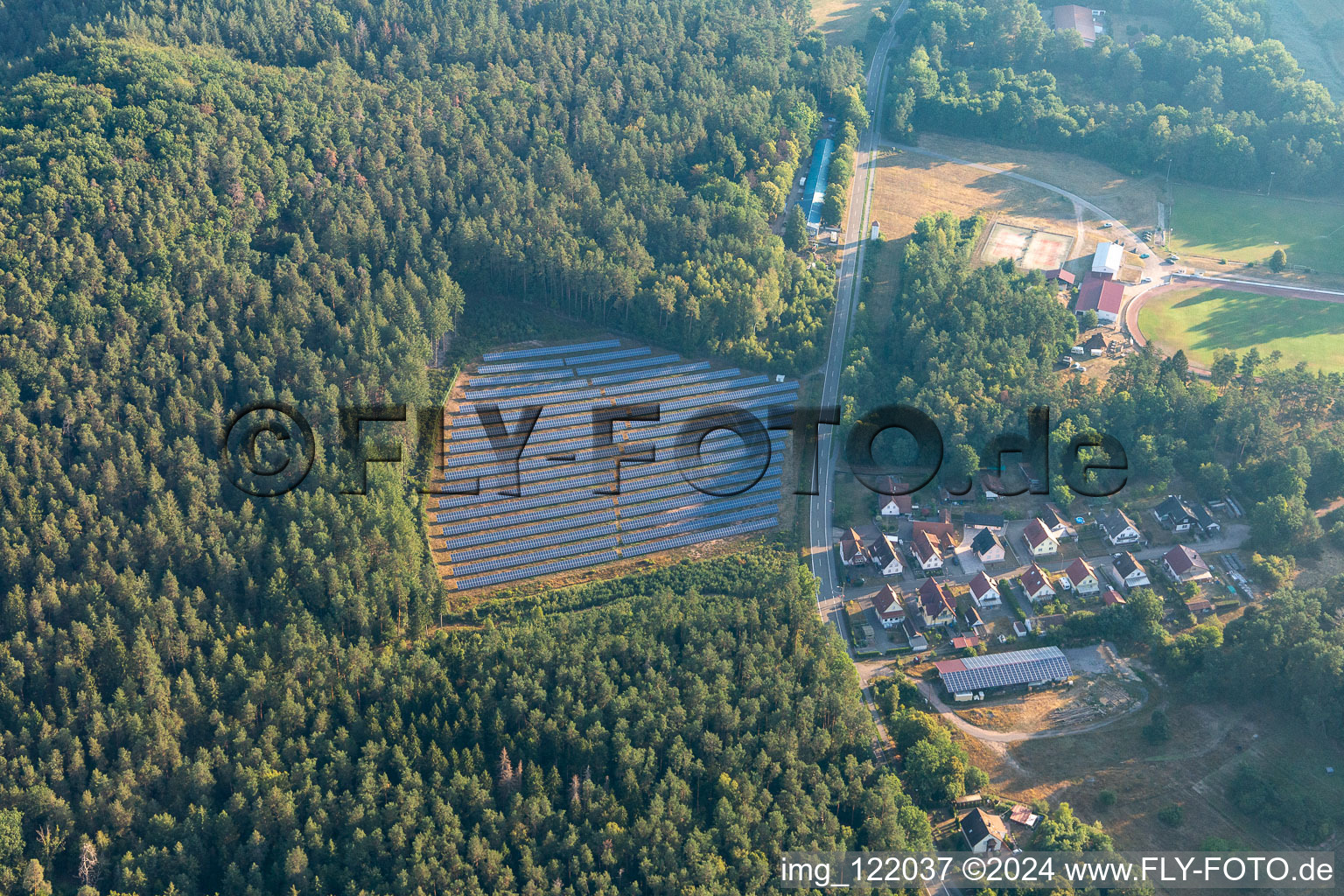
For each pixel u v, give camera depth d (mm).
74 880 193375
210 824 196750
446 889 189750
